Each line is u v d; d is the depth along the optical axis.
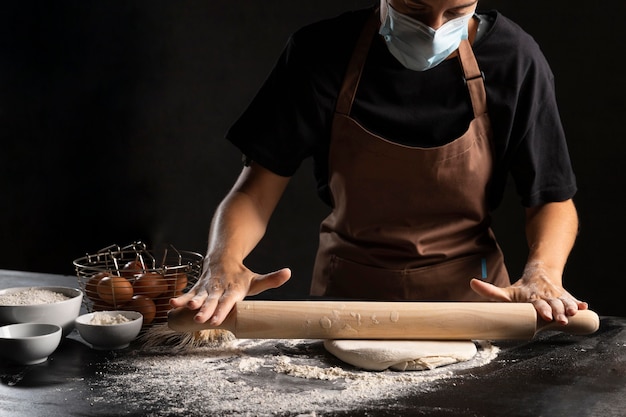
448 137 2.06
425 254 2.14
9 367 1.59
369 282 2.19
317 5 3.93
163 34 4.18
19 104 4.45
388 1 1.86
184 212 4.30
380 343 1.65
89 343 1.71
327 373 1.56
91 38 4.29
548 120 2.09
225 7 4.06
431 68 2.04
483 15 2.12
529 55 2.04
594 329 1.74
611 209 3.54
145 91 4.27
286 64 2.12
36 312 1.69
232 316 1.70
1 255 4.60
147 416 1.36
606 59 3.47
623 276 3.55
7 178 4.53
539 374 1.55
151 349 1.71
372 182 2.10
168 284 1.82
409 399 1.43
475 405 1.40
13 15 4.37
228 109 4.15
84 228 4.47
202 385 1.50
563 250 1.99
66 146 4.43
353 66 2.06
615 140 3.50
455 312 1.68
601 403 1.41
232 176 4.20
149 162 4.32
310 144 2.13
